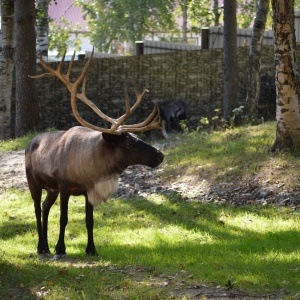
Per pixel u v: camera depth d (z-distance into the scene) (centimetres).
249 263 1084
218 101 2650
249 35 3269
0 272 1045
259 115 2662
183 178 1761
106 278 1013
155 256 1153
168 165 1858
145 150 1129
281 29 1705
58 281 1006
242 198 1599
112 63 2655
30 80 2334
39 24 3020
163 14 4541
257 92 2395
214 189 1666
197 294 932
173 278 1020
